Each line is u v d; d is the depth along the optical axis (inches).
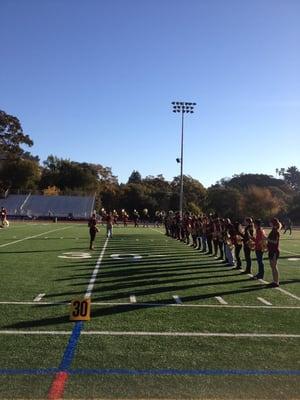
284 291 452.1
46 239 1077.8
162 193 3649.1
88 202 3105.3
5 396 192.4
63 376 216.1
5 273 524.1
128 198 3619.6
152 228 1841.8
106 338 276.7
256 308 368.8
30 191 3531.0
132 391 200.5
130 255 749.9
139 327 302.7
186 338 280.2
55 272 540.4
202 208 3518.7
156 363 235.9
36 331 288.2
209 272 573.3
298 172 5861.2
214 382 212.4
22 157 3973.9
